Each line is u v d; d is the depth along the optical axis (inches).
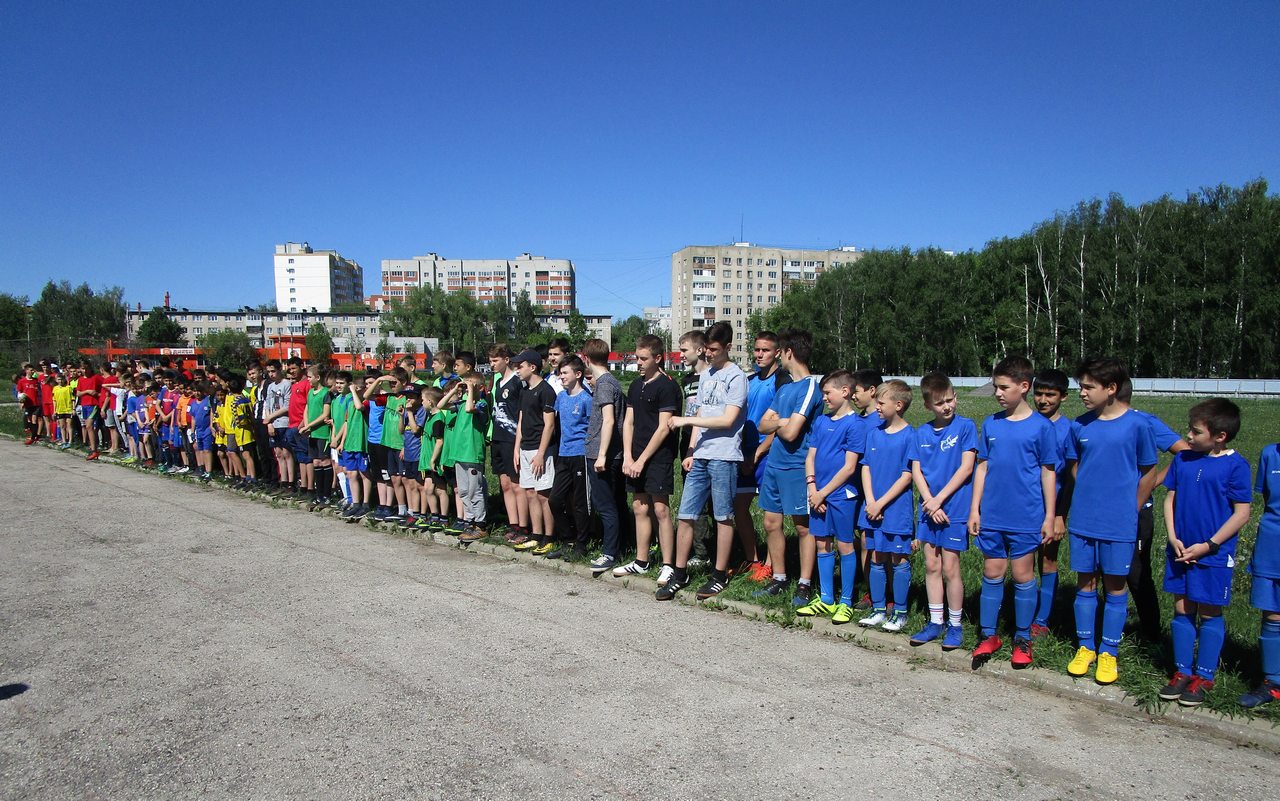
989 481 178.7
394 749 136.3
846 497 203.9
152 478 484.7
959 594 186.5
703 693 161.0
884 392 197.2
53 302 3577.8
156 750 136.3
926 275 2314.2
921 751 136.6
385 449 338.3
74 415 636.7
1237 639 185.3
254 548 293.6
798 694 161.2
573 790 123.0
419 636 195.2
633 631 200.5
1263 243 1609.3
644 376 246.1
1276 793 124.3
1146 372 1823.3
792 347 228.1
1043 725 148.2
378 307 5713.6
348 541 308.0
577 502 269.3
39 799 120.6
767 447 246.7
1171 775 129.6
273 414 407.8
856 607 217.3
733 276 5054.1
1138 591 184.2
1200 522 156.1
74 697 158.6
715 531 281.1
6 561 270.7
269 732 142.9
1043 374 184.7
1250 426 810.2
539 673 171.2
